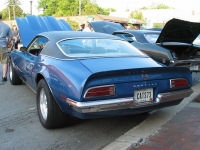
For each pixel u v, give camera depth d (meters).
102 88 3.27
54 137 3.84
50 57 4.17
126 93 3.41
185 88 3.95
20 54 5.94
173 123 4.09
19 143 3.66
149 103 3.60
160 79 3.67
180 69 3.83
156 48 6.73
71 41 4.33
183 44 7.09
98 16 35.56
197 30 6.91
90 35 4.68
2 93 6.29
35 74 4.34
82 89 3.21
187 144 3.36
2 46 7.39
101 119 4.51
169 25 6.32
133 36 7.58
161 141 3.48
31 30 8.41
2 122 4.44
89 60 3.82
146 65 3.87
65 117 3.89
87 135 3.90
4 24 7.46
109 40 4.65
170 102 3.88
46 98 3.87
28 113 4.87
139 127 4.04
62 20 10.07
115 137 3.83
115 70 3.28
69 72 3.53
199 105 4.97
